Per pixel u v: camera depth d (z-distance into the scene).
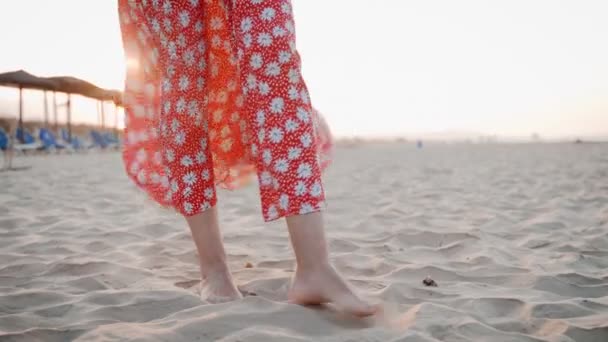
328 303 1.39
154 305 1.47
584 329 1.31
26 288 1.71
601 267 2.05
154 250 2.31
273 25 1.33
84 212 3.46
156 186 1.60
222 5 1.44
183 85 1.44
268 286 1.68
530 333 1.34
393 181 6.09
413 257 2.23
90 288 1.70
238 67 1.42
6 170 7.72
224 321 1.27
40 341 1.24
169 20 1.43
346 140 53.59
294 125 1.31
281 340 1.16
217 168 1.62
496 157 12.20
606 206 3.64
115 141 19.30
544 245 2.47
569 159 10.02
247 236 2.62
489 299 1.56
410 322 1.32
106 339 1.18
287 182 1.30
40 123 18.42
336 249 2.38
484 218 3.26
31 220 3.10
